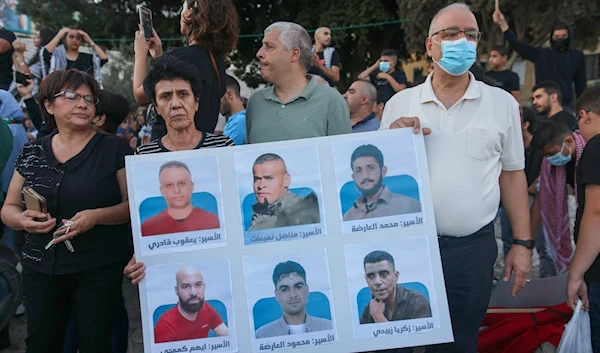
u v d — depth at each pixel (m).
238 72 19.14
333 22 15.88
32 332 2.48
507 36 6.35
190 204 2.26
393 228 2.30
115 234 2.59
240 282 2.26
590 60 21.66
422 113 2.50
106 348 2.59
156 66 2.35
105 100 3.58
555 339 3.09
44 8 16.28
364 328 2.28
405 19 14.43
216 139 2.47
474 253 2.49
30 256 2.46
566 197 3.64
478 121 2.44
